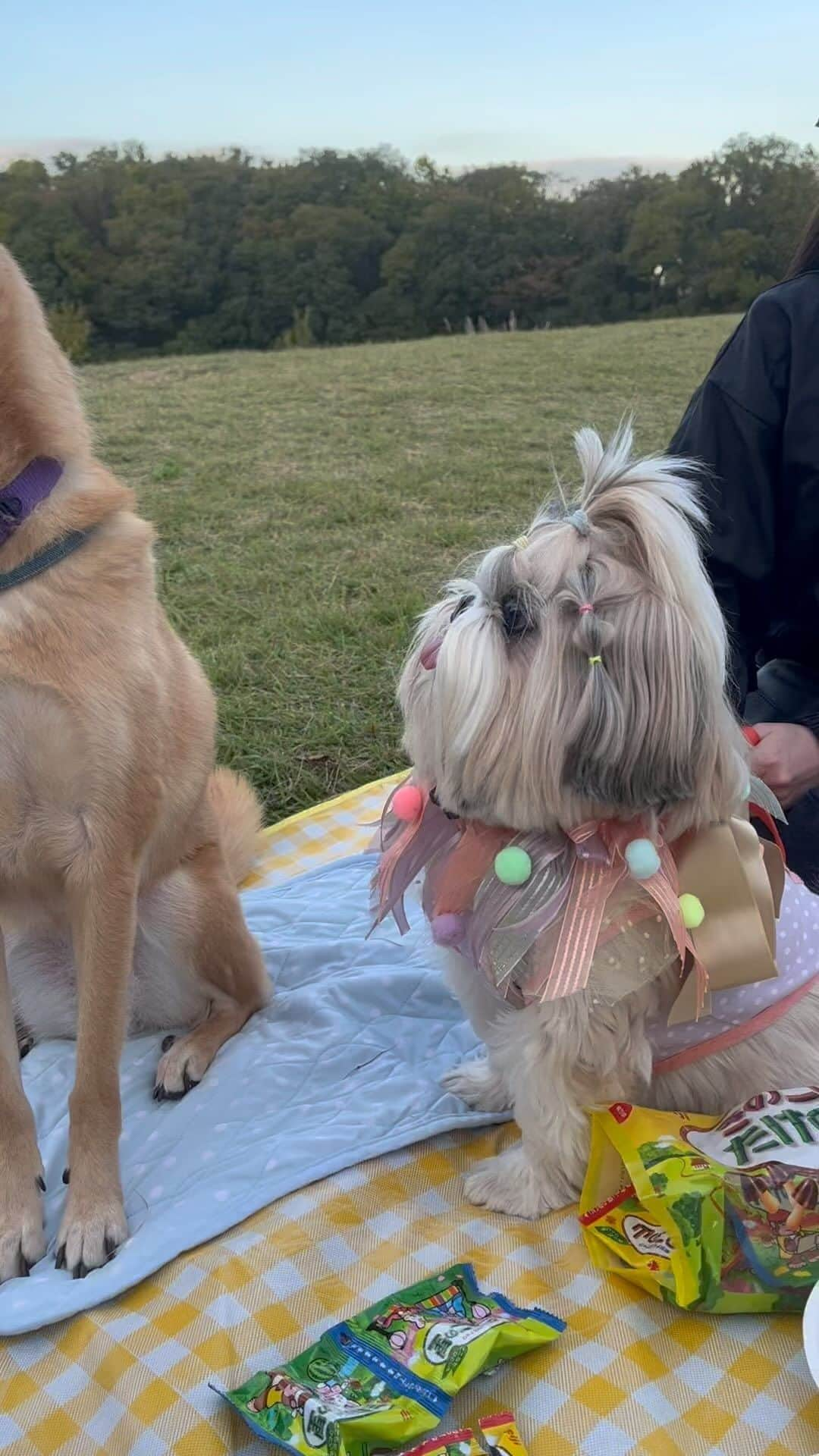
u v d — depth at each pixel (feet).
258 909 3.39
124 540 2.29
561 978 1.89
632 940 2.00
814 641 3.05
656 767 1.82
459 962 2.31
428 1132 2.46
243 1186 2.33
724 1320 1.99
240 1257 2.15
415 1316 1.96
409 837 2.16
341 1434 1.72
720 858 1.98
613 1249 2.09
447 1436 1.73
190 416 12.06
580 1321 2.01
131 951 2.31
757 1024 2.16
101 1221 2.24
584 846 1.93
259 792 4.35
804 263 2.79
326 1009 2.89
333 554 7.19
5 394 2.11
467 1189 2.34
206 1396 1.89
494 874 2.02
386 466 9.61
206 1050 2.78
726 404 2.74
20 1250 2.22
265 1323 2.03
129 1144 2.57
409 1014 2.90
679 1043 2.19
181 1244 2.18
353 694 5.05
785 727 2.78
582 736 1.78
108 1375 1.95
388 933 3.22
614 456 1.95
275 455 10.13
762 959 1.98
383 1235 2.24
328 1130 2.47
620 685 1.77
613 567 1.80
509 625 1.85
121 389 14.20
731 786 1.96
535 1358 1.94
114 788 2.19
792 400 2.68
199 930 2.75
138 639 2.26
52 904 2.47
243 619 6.02
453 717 1.88
